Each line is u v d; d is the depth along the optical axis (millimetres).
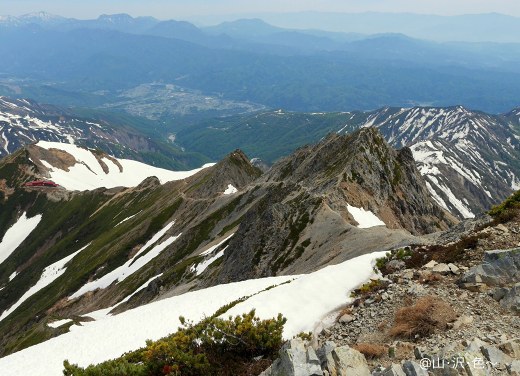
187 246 126312
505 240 25828
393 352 16906
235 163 187000
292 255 64500
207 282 84688
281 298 27391
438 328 18125
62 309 140625
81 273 157750
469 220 34656
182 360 17938
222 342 19375
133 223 182750
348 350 15484
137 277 128500
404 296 22297
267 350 19141
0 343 141750
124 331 41281
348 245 53312
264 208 94312
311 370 14617
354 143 107812
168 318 39969
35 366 38812
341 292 27422
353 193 88000
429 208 106312
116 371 18547
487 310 19219
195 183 190625
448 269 24219
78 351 39844
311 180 104875
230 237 102375
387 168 105000
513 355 15211
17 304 178875
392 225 87375
